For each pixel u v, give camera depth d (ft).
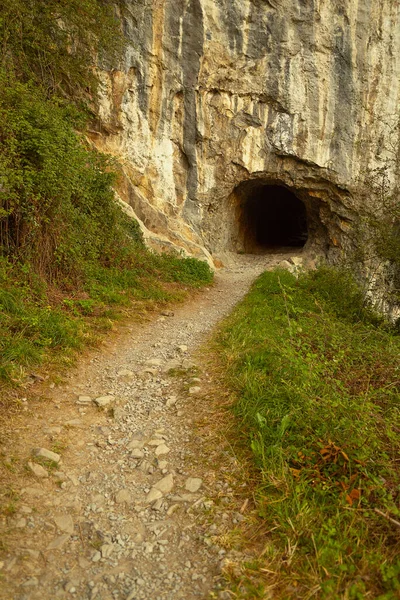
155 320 25.53
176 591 7.51
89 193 30.45
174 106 56.59
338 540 8.12
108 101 49.83
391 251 34.09
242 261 67.41
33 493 9.65
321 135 62.64
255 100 60.90
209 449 11.72
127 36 50.62
